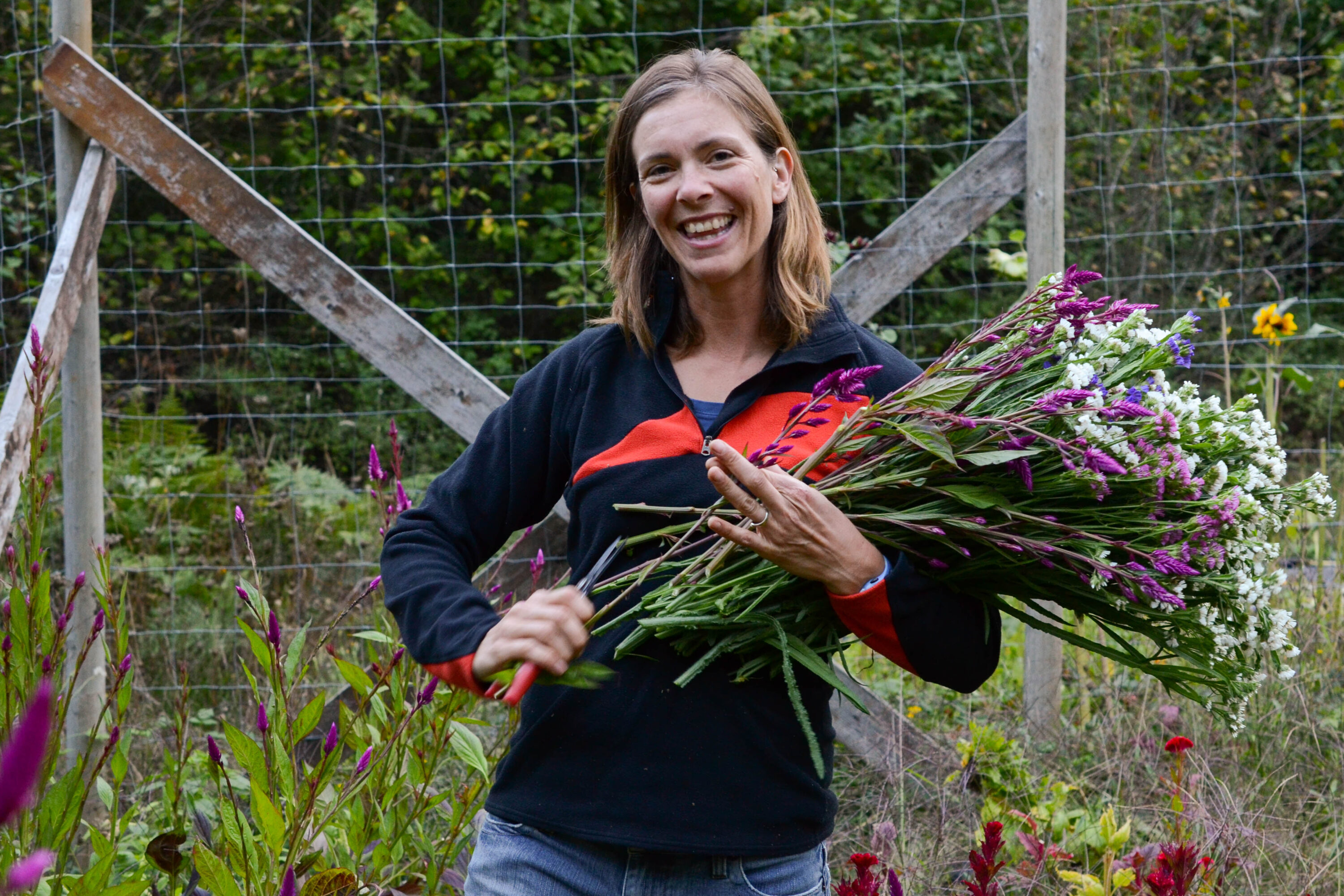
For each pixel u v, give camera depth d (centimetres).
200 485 524
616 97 931
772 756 156
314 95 908
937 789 290
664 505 161
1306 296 938
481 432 181
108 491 507
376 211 925
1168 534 155
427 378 316
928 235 328
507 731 232
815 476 166
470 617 155
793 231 169
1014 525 159
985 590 168
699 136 161
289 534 520
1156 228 866
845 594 152
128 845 256
